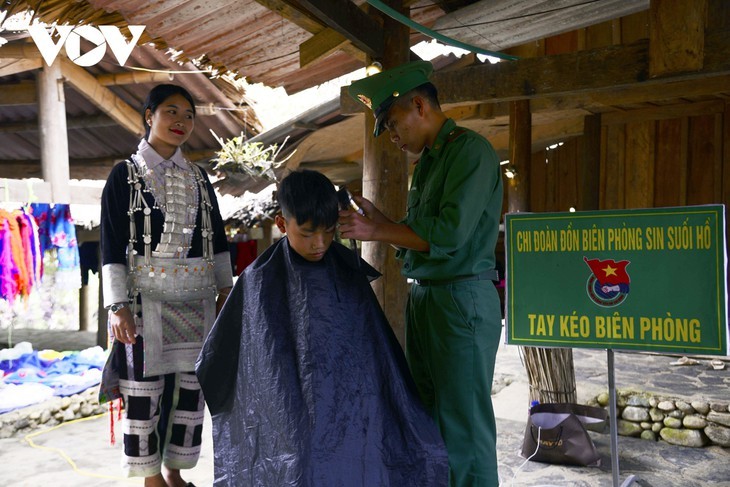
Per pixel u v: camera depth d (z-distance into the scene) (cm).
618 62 336
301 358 169
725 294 218
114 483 339
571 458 350
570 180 784
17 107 727
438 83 389
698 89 525
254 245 788
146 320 240
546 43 602
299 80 456
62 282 588
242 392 177
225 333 182
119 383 246
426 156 214
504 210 847
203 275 254
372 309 180
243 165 647
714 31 303
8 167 880
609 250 234
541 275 245
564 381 407
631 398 416
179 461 255
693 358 553
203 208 257
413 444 171
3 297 511
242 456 174
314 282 174
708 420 390
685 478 334
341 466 163
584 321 239
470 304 199
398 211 333
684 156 649
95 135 802
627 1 334
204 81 650
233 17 333
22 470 362
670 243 225
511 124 563
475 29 383
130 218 241
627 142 679
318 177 176
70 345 880
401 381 176
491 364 206
